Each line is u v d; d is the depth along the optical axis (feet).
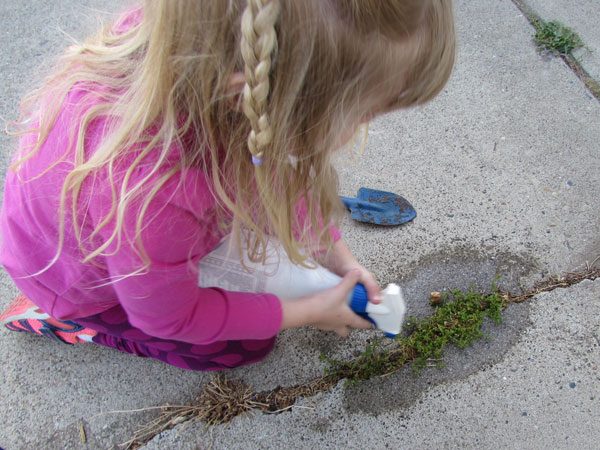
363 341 5.04
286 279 4.25
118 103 2.91
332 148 3.01
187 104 2.76
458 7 7.13
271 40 2.29
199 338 3.80
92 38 3.40
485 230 5.53
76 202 3.11
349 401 4.81
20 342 5.20
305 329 5.12
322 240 3.98
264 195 2.96
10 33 7.16
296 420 4.77
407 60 2.73
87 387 4.99
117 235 3.02
